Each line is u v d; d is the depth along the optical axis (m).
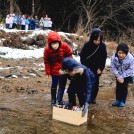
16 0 28.14
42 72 10.76
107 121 6.36
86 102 6.03
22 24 20.89
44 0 29.16
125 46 7.13
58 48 6.84
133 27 28.58
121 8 27.92
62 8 29.50
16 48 15.84
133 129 5.98
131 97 8.68
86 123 6.15
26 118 6.23
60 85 6.38
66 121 6.05
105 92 9.02
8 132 5.46
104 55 7.28
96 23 27.84
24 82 9.22
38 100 7.63
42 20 22.36
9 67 11.02
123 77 7.27
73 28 28.77
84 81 6.05
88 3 28.19
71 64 5.85
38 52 15.09
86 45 7.26
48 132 5.55
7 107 6.88
